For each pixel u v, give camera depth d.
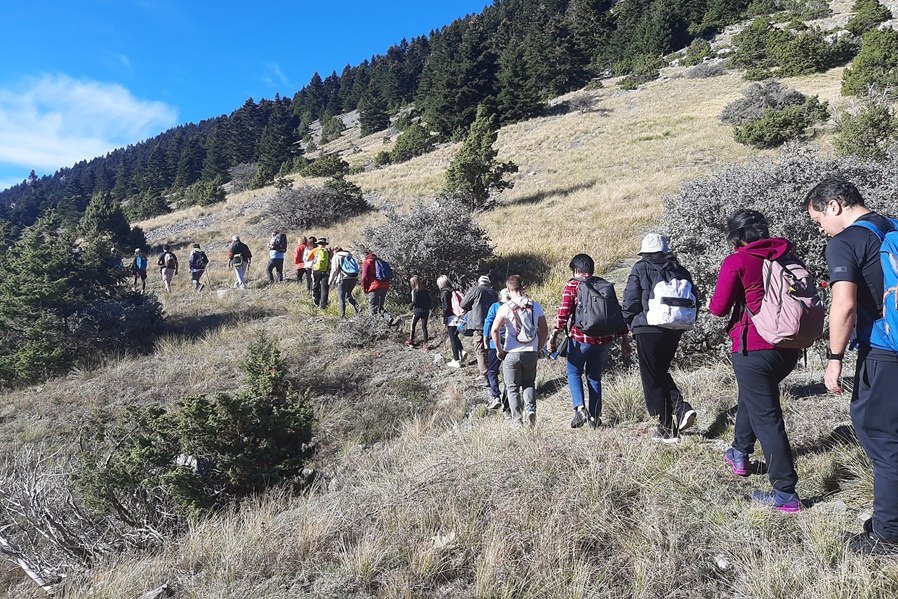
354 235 20.16
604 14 70.12
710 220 7.10
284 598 2.73
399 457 5.04
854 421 2.37
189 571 3.37
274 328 10.95
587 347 4.33
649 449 3.49
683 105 35.94
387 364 8.78
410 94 91.44
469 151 20.55
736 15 63.06
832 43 41.28
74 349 11.00
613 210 15.66
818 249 5.97
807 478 3.13
